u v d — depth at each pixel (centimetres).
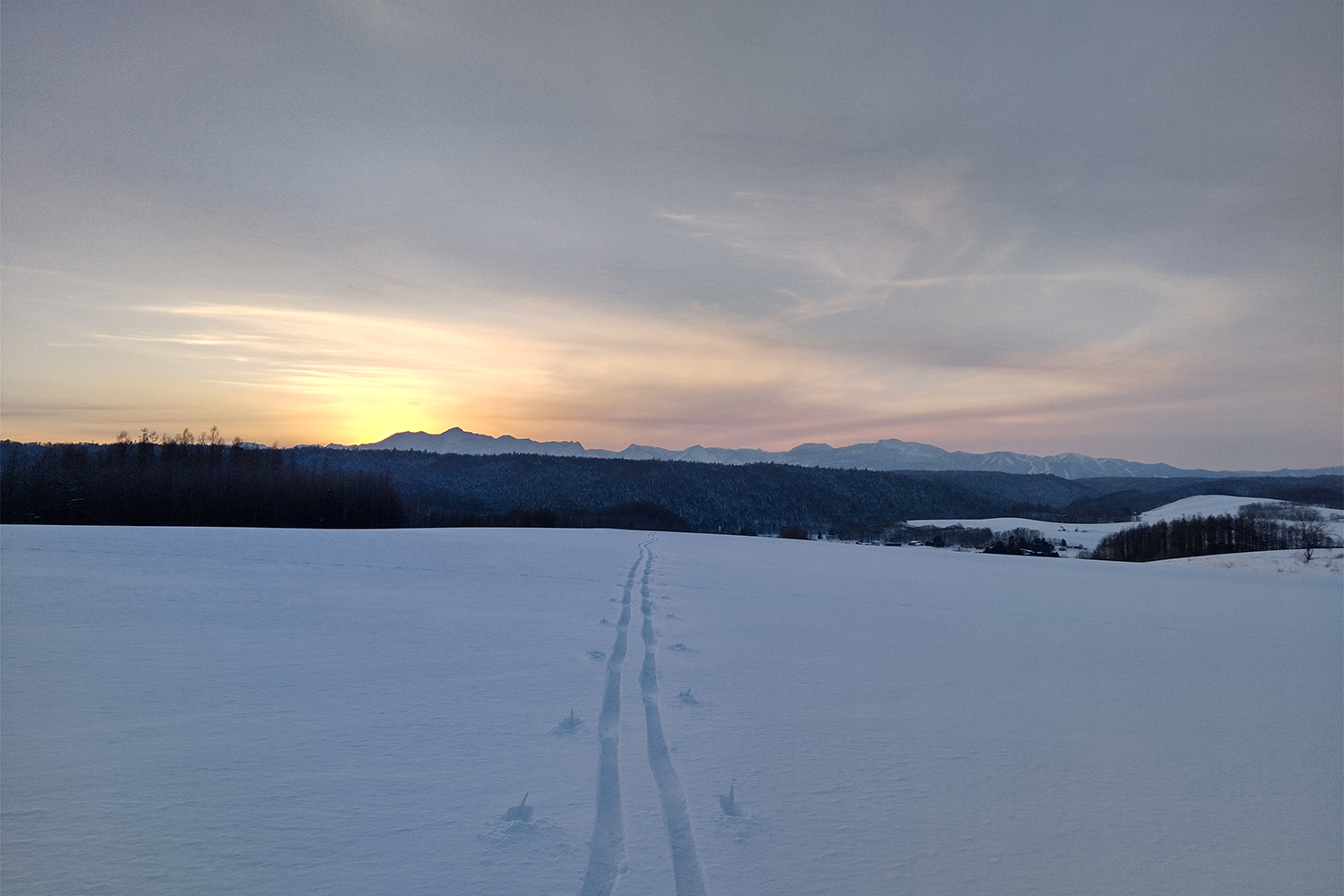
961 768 525
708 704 672
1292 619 1536
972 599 1666
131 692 649
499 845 373
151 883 326
